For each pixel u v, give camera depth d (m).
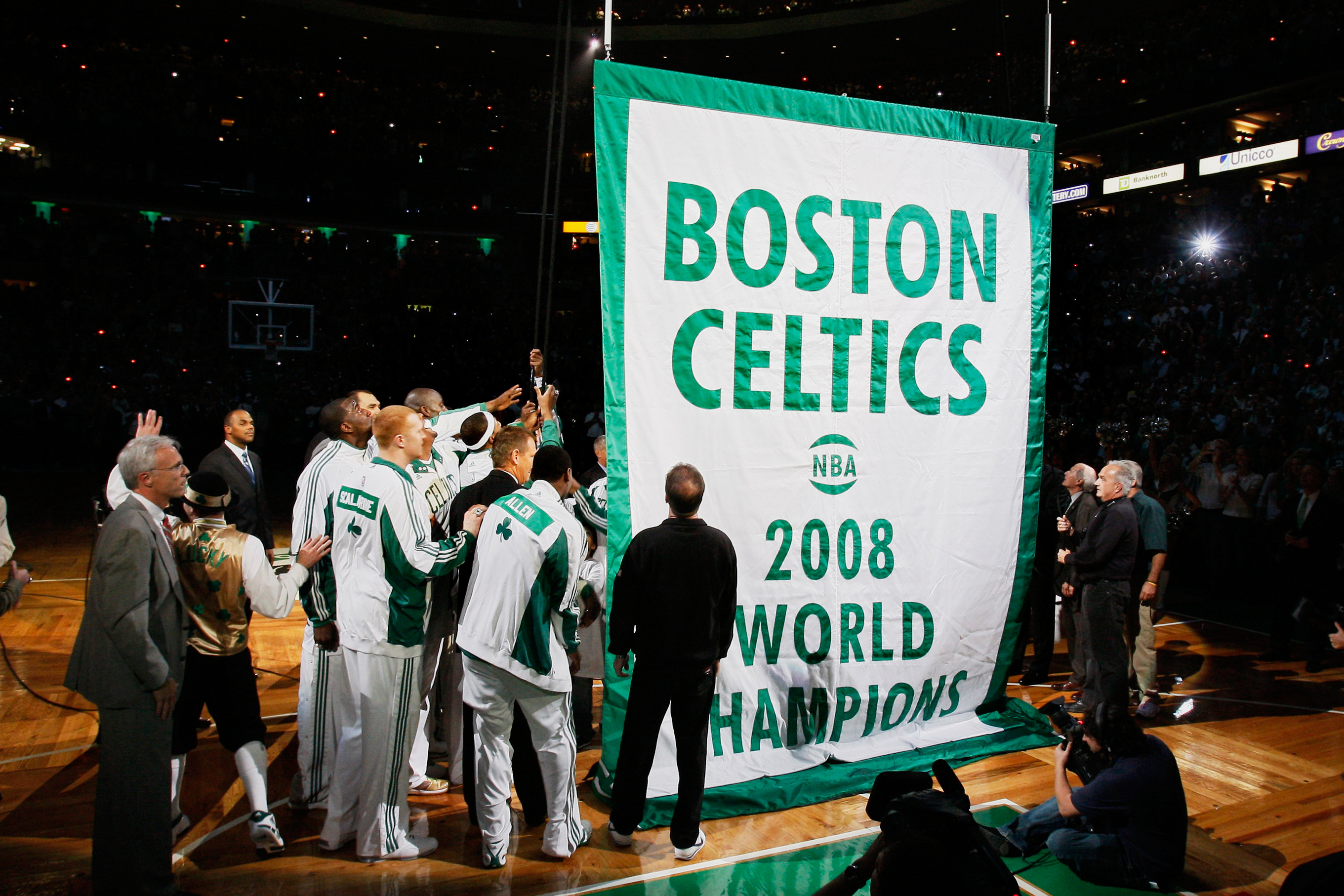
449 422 5.13
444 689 3.94
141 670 2.68
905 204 4.32
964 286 4.48
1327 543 5.90
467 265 24.56
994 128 4.57
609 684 3.77
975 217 4.51
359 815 3.21
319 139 23.44
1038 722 4.62
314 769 3.60
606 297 3.66
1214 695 5.43
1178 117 18.62
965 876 1.64
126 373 19.47
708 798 3.66
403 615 3.17
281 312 21.66
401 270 23.94
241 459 5.00
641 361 3.74
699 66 24.20
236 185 22.91
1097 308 16.81
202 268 22.28
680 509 3.26
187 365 20.33
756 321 3.96
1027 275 4.68
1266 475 8.77
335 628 3.24
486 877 3.12
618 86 3.68
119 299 21.05
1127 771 3.19
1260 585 8.27
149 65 22.67
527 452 3.66
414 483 3.29
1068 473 5.50
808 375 4.08
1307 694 5.46
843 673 4.17
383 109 24.69
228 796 3.74
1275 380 11.97
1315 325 12.52
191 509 3.17
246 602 3.24
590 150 25.38
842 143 4.16
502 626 3.08
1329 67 15.89
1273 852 3.47
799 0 23.33
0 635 6.10
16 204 21.09
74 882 3.00
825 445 4.12
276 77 24.17
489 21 22.70
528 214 24.70
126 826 2.72
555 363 20.17
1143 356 14.78
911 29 21.66
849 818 3.65
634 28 22.62
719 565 3.25
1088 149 21.31
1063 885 3.20
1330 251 14.16
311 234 24.72
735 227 3.91
